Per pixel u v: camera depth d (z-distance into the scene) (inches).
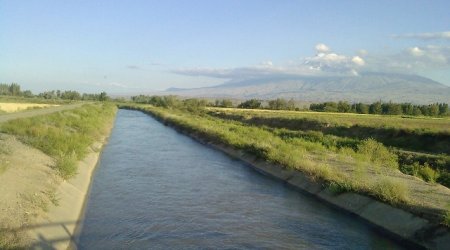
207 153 1374.3
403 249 533.6
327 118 2837.1
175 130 2258.9
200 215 651.5
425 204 618.2
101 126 1899.6
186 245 519.2
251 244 531.8
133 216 633.6
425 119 3304.6
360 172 849.5
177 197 762.8
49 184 648.4
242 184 895.7
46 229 492.1
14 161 703.1
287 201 758.5
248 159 1182.3
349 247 532.7
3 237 412.8
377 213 633.0
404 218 587.5
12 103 3476.9
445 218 525.0
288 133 1870.1
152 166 1081.4
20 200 526.0
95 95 7554.1
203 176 971.9
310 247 529.3
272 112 3954.2
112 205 692.7
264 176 994.7
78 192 722.2
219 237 553.3
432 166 1104.8
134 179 907.4
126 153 1304.1
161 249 502.9
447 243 498.9
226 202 738.8
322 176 831.7
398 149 1542.8
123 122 2773.1
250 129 1950.1
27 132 1120.2
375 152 1222.3
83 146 1059.3
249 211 684.7
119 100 7790.4
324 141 1541.6
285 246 528.7
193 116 3228.3
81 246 505.4
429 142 1583.4
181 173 999.0
